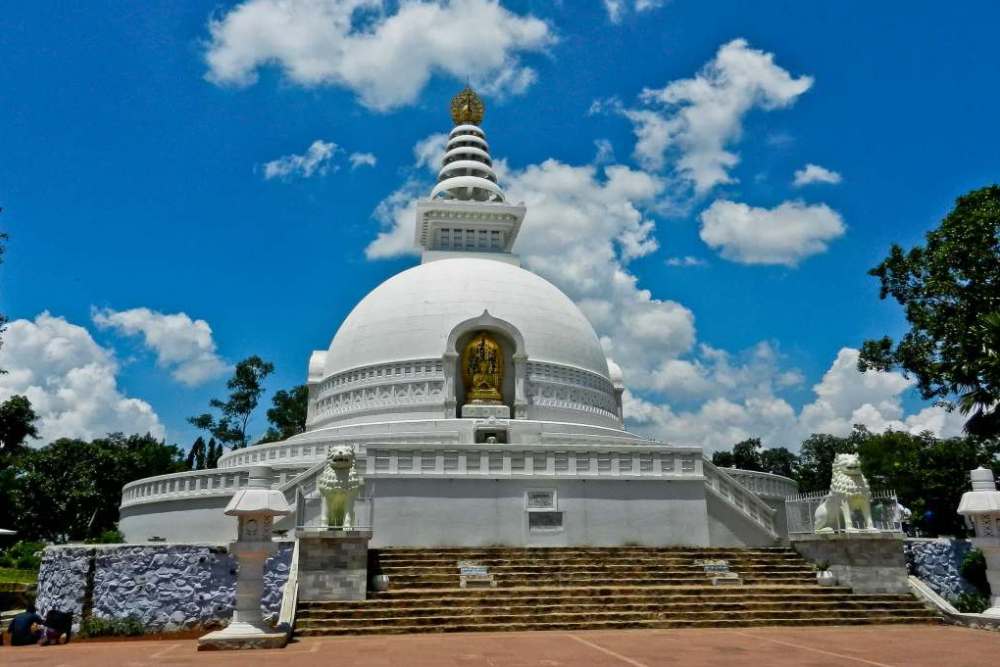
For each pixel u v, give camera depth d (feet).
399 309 130.52
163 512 108.47
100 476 199.11
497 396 122.21
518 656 45.70
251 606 54.08
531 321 130.31
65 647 56.13
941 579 78.59
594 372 134.10
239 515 55.36
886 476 139.13
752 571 74.90
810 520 82.12
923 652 48.65
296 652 48.42
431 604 62.08
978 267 97.66
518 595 65.16
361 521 77.71
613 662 43.45
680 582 70.49
